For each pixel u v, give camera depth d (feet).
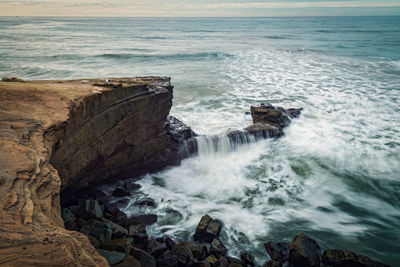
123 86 28.30
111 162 29.09
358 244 24.29
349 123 49.37
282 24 546.67
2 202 11.31
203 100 60.90
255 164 37.17
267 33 289.94
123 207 27.71
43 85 27.07
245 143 40.73
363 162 37.55
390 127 47.78
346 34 266.77
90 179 27.78
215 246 22.02
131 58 116.78
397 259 22.74
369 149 40.60
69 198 25.96
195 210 27.99
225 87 71.72
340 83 75.61
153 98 31.86
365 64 103.45
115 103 27.35
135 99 29.50
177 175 34.22
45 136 18.17
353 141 42.88
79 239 10.61
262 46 168.25
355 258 20.16
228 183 33.01
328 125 48.44
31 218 10.92
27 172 13.65
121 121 28.35
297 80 79.30
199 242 23.31
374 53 133.08
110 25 459.32
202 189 31.81
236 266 19.89
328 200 30.48
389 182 33.55
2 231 9.85
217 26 456.86
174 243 22.52
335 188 32.58
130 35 247.91
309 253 20.79
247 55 128.06
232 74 87.71
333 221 27.14
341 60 113.19
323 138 43.86
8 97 22.53
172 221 26.17
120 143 28.91
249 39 219.20
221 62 110.63
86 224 21.36
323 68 96.58
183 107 56.08
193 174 34.63
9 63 97.14
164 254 20.26
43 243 9.70
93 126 25.00
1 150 15.17
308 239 21.88
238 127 46.01
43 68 89.51
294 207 29.12
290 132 45.55
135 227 23.06
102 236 20.59
